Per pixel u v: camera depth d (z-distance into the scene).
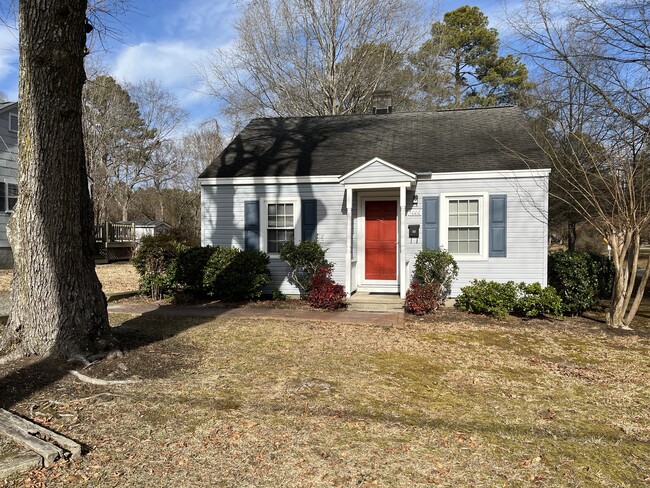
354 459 3.23
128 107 32.72
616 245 8.20
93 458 3.17
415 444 3.48
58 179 5.21
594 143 9.34
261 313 9.10
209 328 7.64
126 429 3.64
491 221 9.85
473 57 29.27
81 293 5.43
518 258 9.73
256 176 11.09
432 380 5.09
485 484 2.95
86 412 3.95
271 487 2.86
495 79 27.95
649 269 7.98
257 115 23.64
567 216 16.81
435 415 4.07
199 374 5.09
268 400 4.33
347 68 21.67
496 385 4.96
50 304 5.20
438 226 10.18
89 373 4.87
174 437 3.53
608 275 10.00
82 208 5.71
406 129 12.62
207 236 11.51
